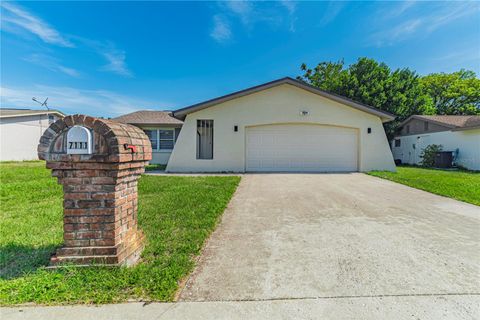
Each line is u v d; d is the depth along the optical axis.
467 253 2.75
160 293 1.93
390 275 2.28
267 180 8.50
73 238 2.26
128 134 2.45
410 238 3.20
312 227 3.65
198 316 1.70
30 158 19.05
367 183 7.78
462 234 3.34
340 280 2.19
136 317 1.68
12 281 2.06
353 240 3.13
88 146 2.19
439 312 1.76
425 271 2.35
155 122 16.48
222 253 2.76
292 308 1.80
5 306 1.78
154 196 5.55
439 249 2.85
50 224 3.65
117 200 2.31
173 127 16.53
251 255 2.71
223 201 5.09
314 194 6.09
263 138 11.30
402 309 1.79
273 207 4.85
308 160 11.28
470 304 1.85
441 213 4.39
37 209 4.50
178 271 2.25
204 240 3.12
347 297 1.94
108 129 2.22
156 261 2.46
